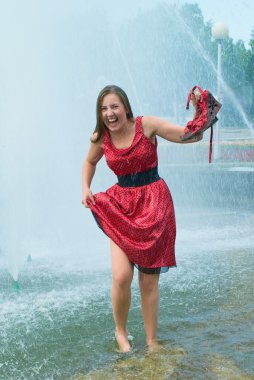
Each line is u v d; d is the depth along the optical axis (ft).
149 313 11.76
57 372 10.42
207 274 17.24
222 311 13.73
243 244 21.75
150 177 11.96
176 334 12.26
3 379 10.12
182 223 26.99
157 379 9.96
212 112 11.35
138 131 11.76
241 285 15.93
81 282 16.76
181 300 14.67
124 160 11.76
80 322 13.11
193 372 10.21
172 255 12.00
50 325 12.93
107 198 11.94
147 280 11.74
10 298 15.10
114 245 11.98
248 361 10.64
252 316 13.28
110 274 17.75
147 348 11.50
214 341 11.75
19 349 11.53
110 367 10.58
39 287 16.17
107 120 11.76
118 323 11.80
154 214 11.70
